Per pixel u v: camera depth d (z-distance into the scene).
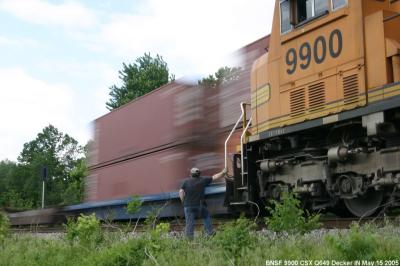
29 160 84.38
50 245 11.66
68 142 86.88
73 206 23.36
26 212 27.55
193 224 10.70
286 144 11.31
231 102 15.10
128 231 12.33
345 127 9.73
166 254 8.26
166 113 17.59
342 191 9.93
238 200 11.77
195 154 16.00
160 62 51.44
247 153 11.77
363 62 9.21
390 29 9.09
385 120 8.69
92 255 9.45
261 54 14.20
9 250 11.97
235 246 7.65
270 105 11.34
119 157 20.42
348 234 7.46
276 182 11.36
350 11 9.52
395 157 8.86
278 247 7.71
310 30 10.33
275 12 11.37
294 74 10.67
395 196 9.12
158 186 17.44
